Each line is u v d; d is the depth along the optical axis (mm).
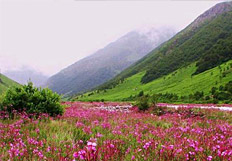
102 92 195375
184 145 5836
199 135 7324
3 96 11984
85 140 6793
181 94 98062
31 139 6090
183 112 17172
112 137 7031
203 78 115125
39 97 12359
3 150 5270
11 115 10891
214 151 5203
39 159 4750
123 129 8766
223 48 152625
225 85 80312
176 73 162375
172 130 8430
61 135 6883
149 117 13664
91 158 3305
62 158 4617
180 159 4785
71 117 12141
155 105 20766
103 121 11094
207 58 151125
